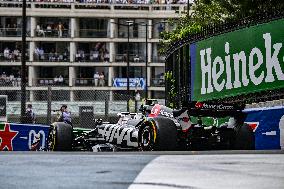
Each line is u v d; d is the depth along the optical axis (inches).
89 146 1163.9
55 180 458.9
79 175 489.1
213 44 1363.2
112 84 5516.7
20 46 5561.0
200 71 1424.7
